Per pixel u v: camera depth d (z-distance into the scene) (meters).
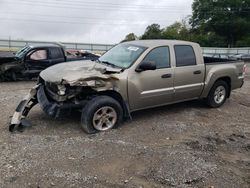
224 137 6.42
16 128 6.27
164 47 7.25
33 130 6.22
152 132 6.45
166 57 7.23
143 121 7.09
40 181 4.38
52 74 6.36
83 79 5.96
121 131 6.38
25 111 6.65
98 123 6.23
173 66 7.29
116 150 5.37
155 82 6.96
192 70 7.66
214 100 8.48
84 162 4.93
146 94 6.86
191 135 6.41
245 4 73.94
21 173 4.54
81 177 4.51
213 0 75.88
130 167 4.86
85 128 6.11
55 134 6.05
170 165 4.94
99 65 6.86
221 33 76.75
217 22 75.19
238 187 4.54
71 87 6.08
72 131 6.24
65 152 5.22
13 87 11.16
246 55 34.00
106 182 4.43
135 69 6.66
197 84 7.86
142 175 4.66
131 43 7.54
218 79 8.41
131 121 7.05
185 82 7.57
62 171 4.64
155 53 7.05
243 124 7.42
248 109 8.87
